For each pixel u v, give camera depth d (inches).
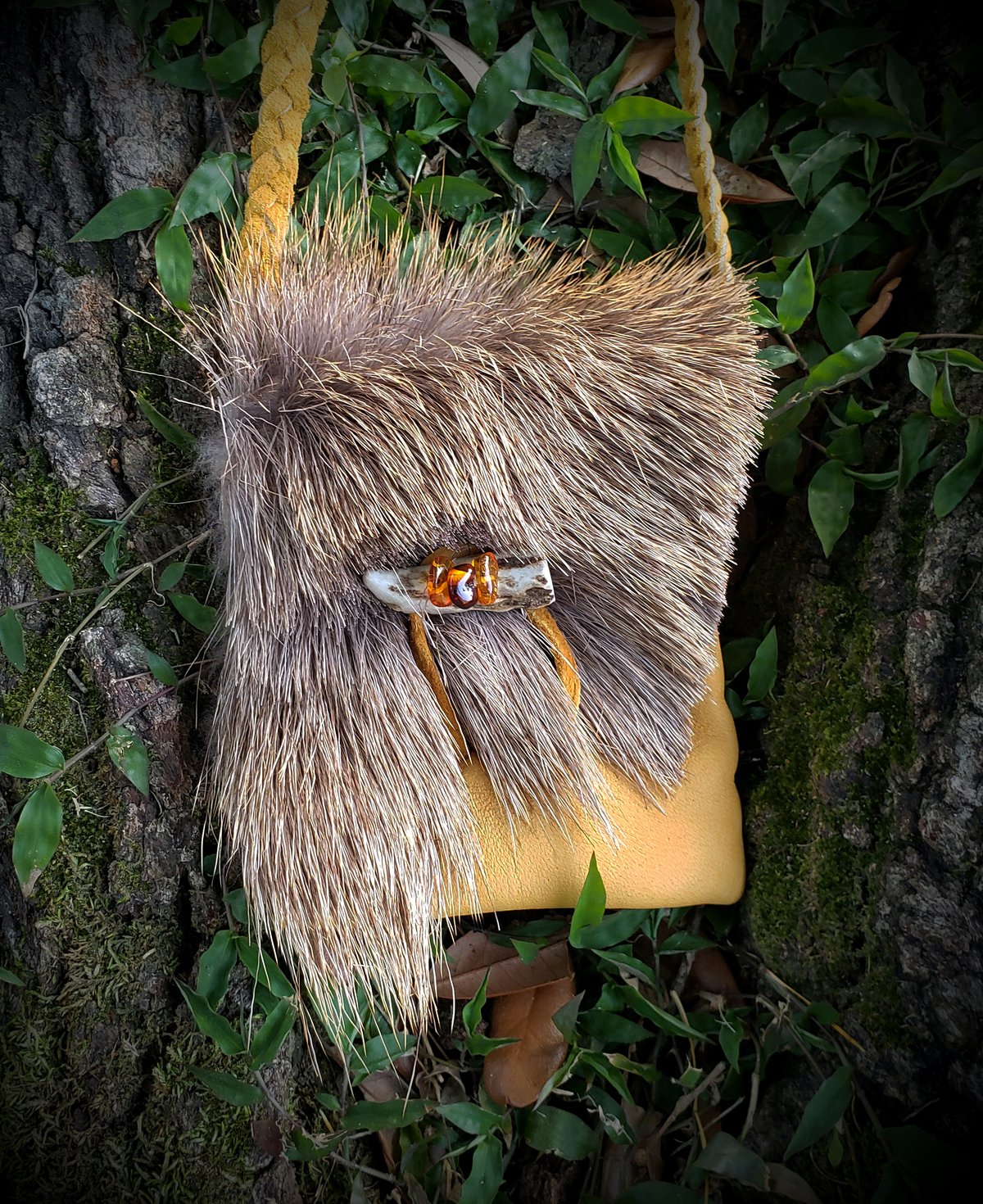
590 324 10.9
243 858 10.5
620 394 10.6
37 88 11.3
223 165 11.4
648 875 12.0
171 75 11.3
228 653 10.7
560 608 11.4
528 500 10.4
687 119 11.8
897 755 12.0
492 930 13.0
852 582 12.8
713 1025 12.8
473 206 12.8
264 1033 11.6
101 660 11.5
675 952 12.9
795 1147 11.6
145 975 11.8
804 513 13.5
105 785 11.6
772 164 13.1
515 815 11.4
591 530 10.8
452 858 10.8
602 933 12.2
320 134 12.3
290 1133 12.2
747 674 13.7
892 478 12.4
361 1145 12.5
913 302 13.0
